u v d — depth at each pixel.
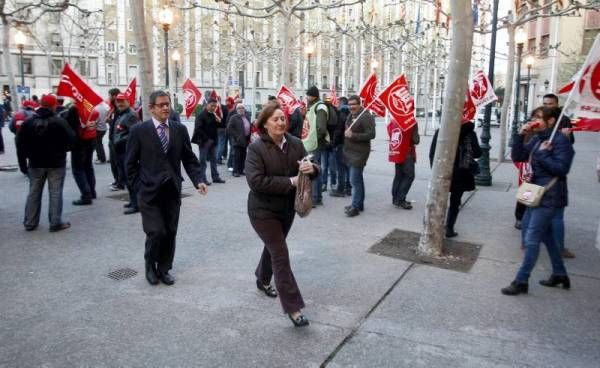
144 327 4.39
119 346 4.06
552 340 4.34
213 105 11.23
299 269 5.93
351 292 5.26
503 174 13.93
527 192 5.16
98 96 8.81
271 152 4.46
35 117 6.99
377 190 10.98
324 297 5.12
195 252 6.48
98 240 6.87
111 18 60.72
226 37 52.75
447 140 6.28
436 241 6.50
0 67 57.41
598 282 5.73
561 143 5.20
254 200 4.52
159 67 59.81
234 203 9.30
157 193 5.23
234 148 12.34
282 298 4.42
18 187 10.37
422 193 10.74
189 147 5.57
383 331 4.42
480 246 7.02
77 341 4.13
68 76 8.62
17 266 5.82
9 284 5.29
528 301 5.14
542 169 5.28
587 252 6.88
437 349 4.14
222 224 7.83
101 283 5.38
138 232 7.28
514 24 15.71
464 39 6.03
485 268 6.11
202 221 7.98
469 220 8.55
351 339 4.27
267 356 3.96
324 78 67.69
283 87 12.28
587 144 25.47
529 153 5.52
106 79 61.66
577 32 37.25
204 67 63.31
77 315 4.60
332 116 9.93
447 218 7.47
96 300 4.94
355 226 7.93
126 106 9.68
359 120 8.41
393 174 13.30
